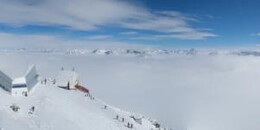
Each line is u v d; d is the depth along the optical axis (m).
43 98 78.31
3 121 47.31
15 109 61.16
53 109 70.56
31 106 68.50
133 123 97.50
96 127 69.75
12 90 78.50
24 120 55.50
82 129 63.41
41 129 53.72
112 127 75.56
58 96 89.00
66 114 70.31
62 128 59.16
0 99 66.81
